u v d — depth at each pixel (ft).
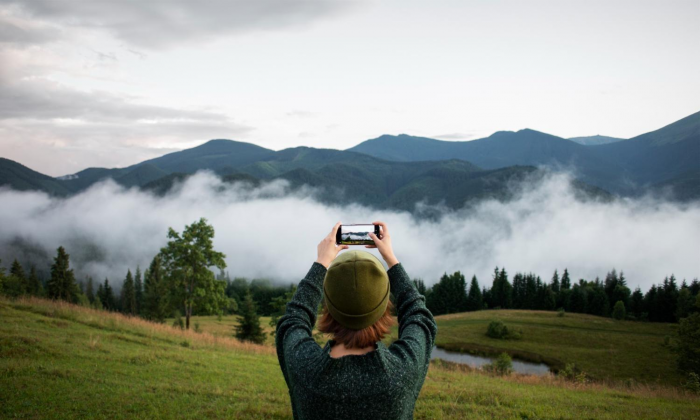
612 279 458.09
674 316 343.87
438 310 450.30
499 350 210.18
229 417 26.32
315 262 6.97
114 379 33.81
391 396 4.92
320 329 5.76
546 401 34.09
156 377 36.27
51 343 43.32
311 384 5.04
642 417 30.71
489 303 476.54
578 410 31.71
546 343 227.81
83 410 26.35
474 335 247.29
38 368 34.06
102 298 427.33
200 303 130.62
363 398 4.84
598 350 209.46
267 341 144.15
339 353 5.38
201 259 128.98
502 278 471.62
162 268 131.03
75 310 68.85
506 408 30.48
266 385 36.45
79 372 34.45
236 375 40.32
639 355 196.65
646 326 268.62
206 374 39.22
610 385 55.67
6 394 27.61
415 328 5.99
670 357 190.49
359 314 5.27
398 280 6.77
